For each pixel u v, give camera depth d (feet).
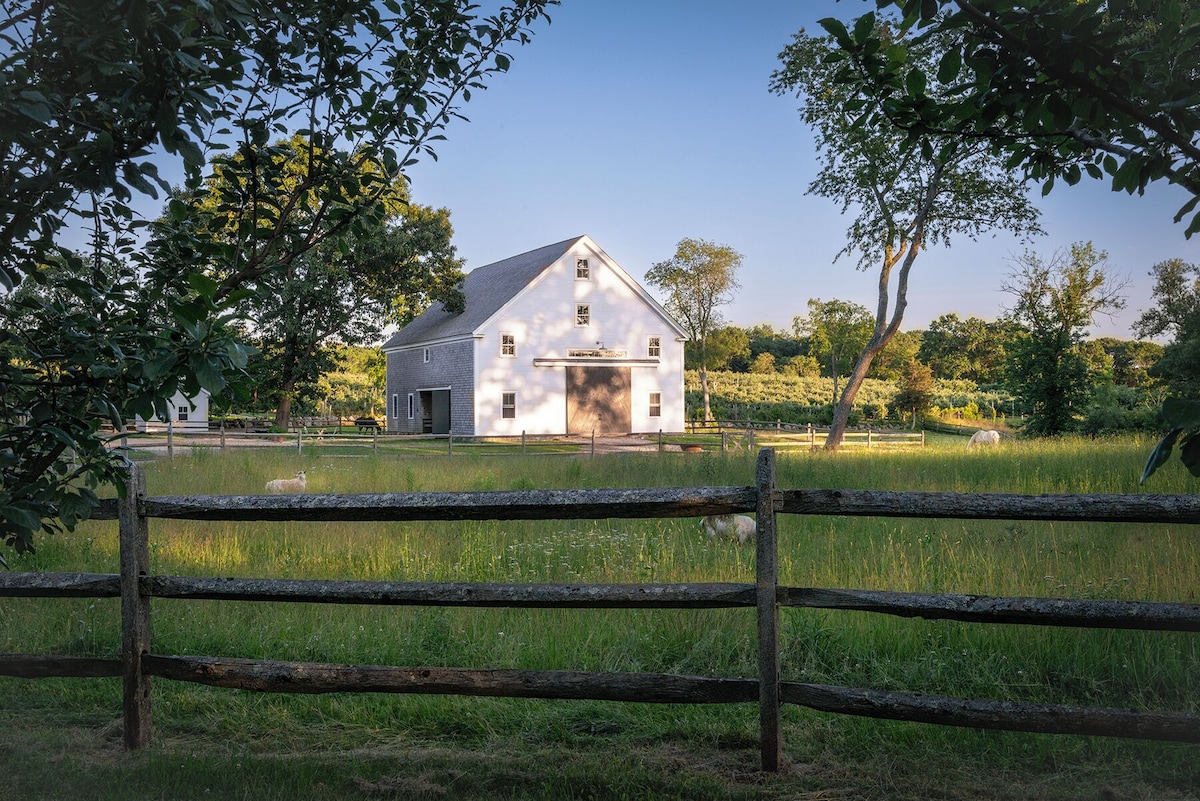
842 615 19.22
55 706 16.53
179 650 18.51
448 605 13.75
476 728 15.24
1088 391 90.53
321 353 143.33
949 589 21.33
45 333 11.85
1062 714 11.98
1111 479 42.42
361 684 13.91
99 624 20.12
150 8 9.27
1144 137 10.07
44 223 10.67
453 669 13.75
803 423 181.78
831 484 47.75
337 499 14.07
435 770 13.38
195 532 31.32
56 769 13.10
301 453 84.38
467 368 141.28
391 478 55.47
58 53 10.28
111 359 11.25
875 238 100.89
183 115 10.07
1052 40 9.15
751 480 54.39
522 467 63.57
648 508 13.33
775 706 13.07
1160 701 15.02
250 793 12.32
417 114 14.29
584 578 24.84
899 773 13.15
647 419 148.97
